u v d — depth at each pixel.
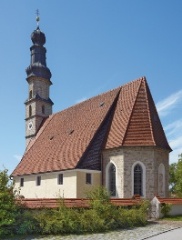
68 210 18.92
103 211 19.59
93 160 32.09
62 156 35.22
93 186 31.48
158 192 30.47
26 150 48.62
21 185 40.72
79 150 33.16
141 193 30.02
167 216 24.36
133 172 30.12
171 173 57.72
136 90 34.22
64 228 17.81
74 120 40.81
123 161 30.08
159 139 31.98
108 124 34.06
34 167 38.91
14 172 42.34
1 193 17.55
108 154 31.86
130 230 18.73
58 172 33.62
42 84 51.69
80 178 30.97
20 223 17.73
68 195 31.84
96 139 33.16
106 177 31.66
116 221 19.67
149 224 21.19
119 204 22.36
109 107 35.47
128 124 31.52
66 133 39.66
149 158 30.33
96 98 40.16
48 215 18.59
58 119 45.69
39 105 50.47
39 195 36.88
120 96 36.19
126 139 30.61
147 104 32.81
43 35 53.38
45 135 45.19
